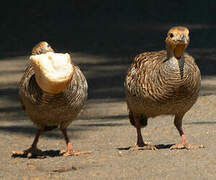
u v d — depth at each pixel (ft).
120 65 88.89
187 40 38.04
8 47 105.60
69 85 38.40
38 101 38.65
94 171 35.81
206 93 65.62
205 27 118.42
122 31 117.60
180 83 38.52
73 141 48.16
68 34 115.65
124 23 126.52
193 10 135.23
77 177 34.81
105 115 59.00
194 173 34.19
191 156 38.14
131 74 41.09
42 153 42.52
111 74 82.48
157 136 47.11
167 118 53.42
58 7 138.00
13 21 126.31
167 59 38.91
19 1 139.54
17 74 83.97
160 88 38.93
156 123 51.67
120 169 35.86
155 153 39.73
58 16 132.05
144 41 107.76
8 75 83.41
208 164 35.99
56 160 40.04
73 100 39.11
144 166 36.17
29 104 39.50
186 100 39.40
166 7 138.41
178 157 38.01
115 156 39.75
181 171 34.65
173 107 39.68
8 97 70.54
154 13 134.62
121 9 138.21
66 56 36.17
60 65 35.81
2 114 62.39
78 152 41.63
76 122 55.88
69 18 131.13
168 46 38.63
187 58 39.96
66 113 39.63
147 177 33.81
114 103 64.59
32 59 36.17
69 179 34.53
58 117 39.91
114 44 105.81
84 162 38.63
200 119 52.90
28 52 101.30
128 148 43.16
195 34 111.65
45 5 138.72
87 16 133.39
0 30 119.34
